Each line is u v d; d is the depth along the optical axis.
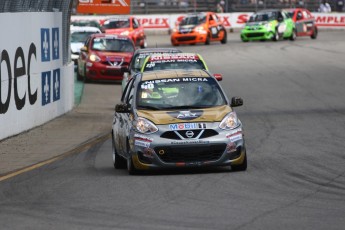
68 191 32.00
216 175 34.75
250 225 24.66
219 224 24.88
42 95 56.41
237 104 37.22
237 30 175.75
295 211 26.75
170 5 175.12
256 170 36.16
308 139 47.41
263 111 61.84
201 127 34.88
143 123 35.22
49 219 26.38
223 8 177.12
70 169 38.66
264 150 43.12
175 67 55.28
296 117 58.03
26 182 34.91
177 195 30.12
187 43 132.88
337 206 27.53
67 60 64.75
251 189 31.19
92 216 26.66
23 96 52.00
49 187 33.22
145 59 56.31
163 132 34.78
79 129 54.72
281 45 128.50
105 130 54.44
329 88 75.25
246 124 55.06
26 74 52.50
